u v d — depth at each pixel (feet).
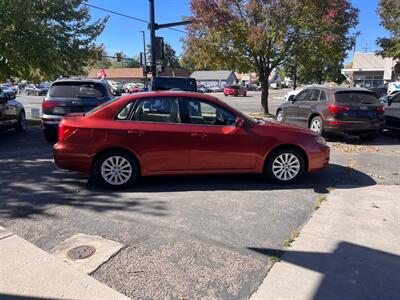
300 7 50.72
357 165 27.20
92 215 16.35
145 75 65.92
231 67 59.06
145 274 11.68
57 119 33.01
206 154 20.25
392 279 11.71
